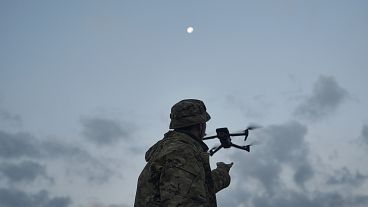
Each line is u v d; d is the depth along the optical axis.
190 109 5.06
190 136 4.98
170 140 4.82
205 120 5.15
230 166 6.24
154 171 4.62
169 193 4.35
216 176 5.88
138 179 4.98
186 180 4.39
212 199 4.80
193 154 4.62
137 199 4.82
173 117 5.12
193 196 4.35
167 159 4.55
